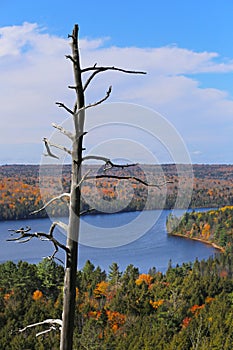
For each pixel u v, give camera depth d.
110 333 25.42
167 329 26.64
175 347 22.80
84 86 3.82
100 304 29.41
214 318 24.83
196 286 30.89
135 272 31.70
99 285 30.52
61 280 28.98
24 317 24.48
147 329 26.42
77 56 3.79
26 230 3.70
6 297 27.69
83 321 26.36
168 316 28.00
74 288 3.97
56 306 25.98
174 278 32.44
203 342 21.80
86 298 29.81
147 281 31.97
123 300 29.39
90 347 22.64
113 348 24.25
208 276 32.47
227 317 24.69
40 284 29.14
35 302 26.62
